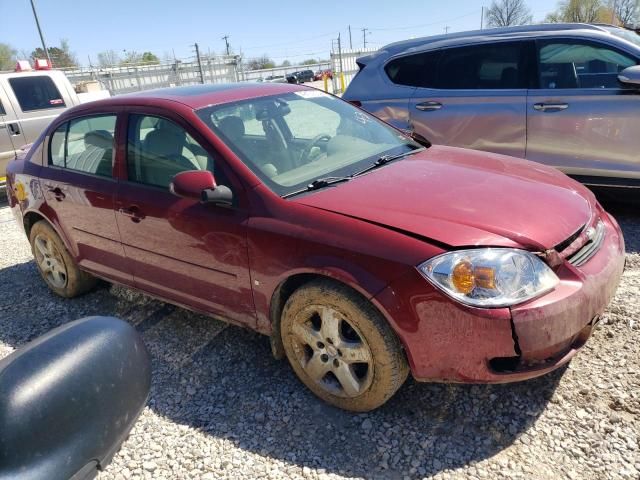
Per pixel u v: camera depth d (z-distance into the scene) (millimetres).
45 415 1000
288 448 2445
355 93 6016
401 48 5828
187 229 2939
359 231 2346
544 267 2215
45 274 4434
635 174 4566
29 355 1078
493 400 2596
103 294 4383
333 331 2494
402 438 2424
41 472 968
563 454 2230
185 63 25734
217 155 2867
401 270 2203
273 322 2779
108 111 3525
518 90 5023
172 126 3115
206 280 2994
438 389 2721
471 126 5273
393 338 2328
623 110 4496
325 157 3139
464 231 2240
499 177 2822
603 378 2646
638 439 2254
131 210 3244
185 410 2803
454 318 2143
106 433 1100
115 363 1174
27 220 4379
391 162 3152
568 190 2773
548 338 2148
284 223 2551
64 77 9289
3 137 8312
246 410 2740
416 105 5570
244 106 3271
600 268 2396
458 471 2207
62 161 3910
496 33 5266
